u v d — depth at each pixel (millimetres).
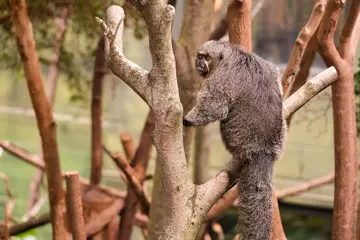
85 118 17344
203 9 7711
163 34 4137
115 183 15883
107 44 4820
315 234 13953
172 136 4402
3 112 18250
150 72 4363
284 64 14070
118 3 9352
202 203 4637
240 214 5191
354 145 6246
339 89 6164
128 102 16578
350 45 6309
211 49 5934
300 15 11898
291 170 14719
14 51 9906
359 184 11617
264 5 13859
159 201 7238
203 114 5582
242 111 5484
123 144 8945
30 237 10625
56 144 6977
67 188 5941
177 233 4531
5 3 9000
